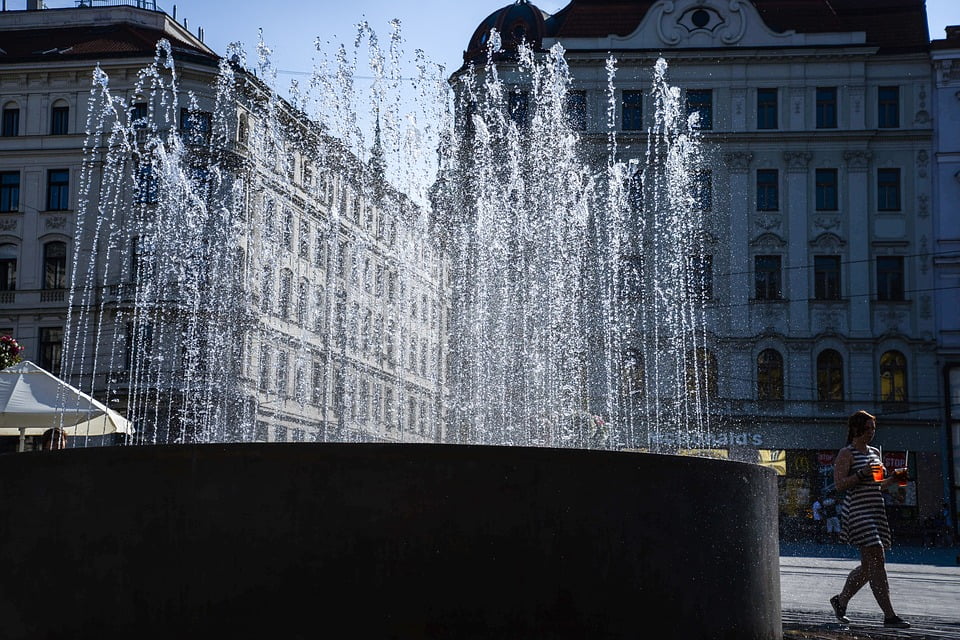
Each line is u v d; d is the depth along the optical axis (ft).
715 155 125.18
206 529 13.15
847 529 22.97
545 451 13.58
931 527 111.86
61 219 133.28
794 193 124.57
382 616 12.96
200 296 122.62
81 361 128.77
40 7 152.66
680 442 118.73
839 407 121.49
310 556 13.01
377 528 13.06
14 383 42.06
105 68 132.26
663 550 14.37
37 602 13.74
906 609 28.35
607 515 13.84
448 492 13.19
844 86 125.49
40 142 134.21
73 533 13.64
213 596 13.05
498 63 123.85
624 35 128.16
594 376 117.19
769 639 16.94
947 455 121.08
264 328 120.16
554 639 13.34
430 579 13.05
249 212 118.62
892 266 124.26
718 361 122.21
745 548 16.08
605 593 13.71
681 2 126.62
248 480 13.16
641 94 125.70
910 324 122.93
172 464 13.34
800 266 123.65
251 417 120.98
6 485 14.14
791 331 122.83
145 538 13.32
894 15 130.52
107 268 129.29
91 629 13.38
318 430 116.57
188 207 124.06
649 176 123.65
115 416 46.50
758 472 16.72
